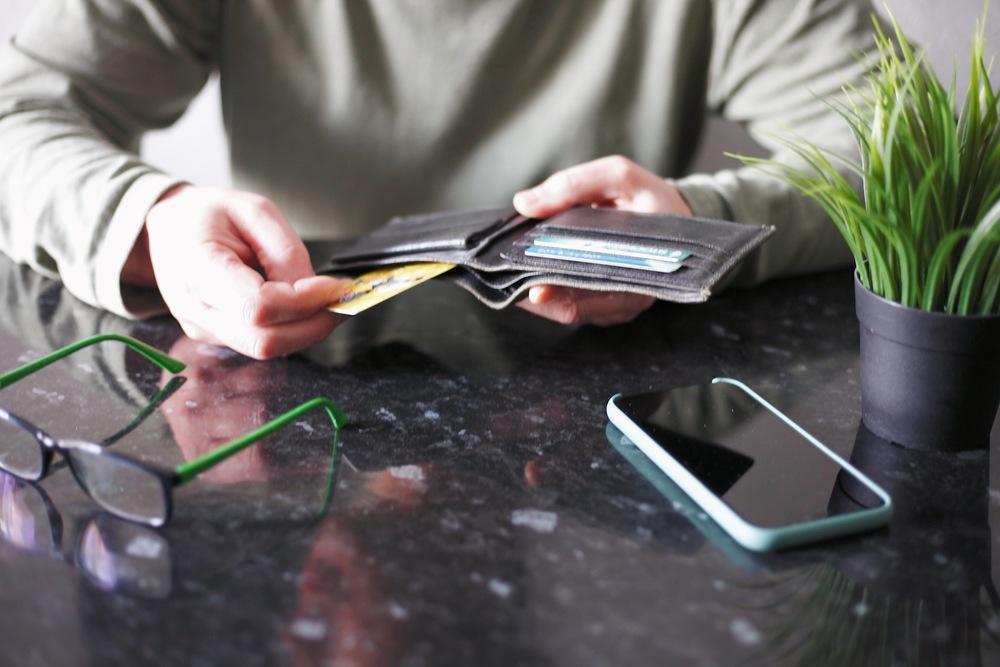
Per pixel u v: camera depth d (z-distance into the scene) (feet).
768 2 3.78
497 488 1.85
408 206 4.19
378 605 1.50
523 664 1.36
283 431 2.07
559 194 2.78
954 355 1.84
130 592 1.52
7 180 2.96
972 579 1.57
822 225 3.14
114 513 1.74
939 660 1.38
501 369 2.44
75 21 3.51
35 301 2.81
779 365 2.48
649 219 2.53
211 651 1.39
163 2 3.69
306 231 4.27
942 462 1.93
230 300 2.31
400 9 3.85
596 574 1.58
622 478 1.89
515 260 2.39
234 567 1.59
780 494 1.75
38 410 2.15
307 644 1.40
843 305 2.95
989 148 1.77
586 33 4.00
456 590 1.53
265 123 4.08
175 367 2.37
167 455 1.97
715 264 2.20
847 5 3.69
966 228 1.76
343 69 3.94
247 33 3.93
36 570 1.58
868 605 1.50
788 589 1.54
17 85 3.39
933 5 3.37
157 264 2.56
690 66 4.11
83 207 2.71
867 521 1.68
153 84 3.74
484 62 3.93
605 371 2.43
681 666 1.36
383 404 2.22
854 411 2.19
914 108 1.82
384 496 1.82
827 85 3.67
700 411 2.10
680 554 1.64
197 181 5.69
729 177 3.18
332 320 2.43
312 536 1.68
